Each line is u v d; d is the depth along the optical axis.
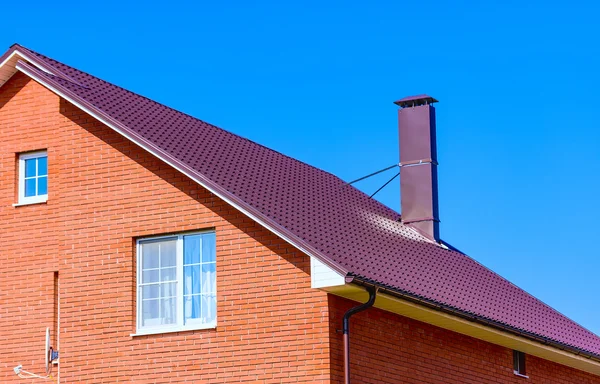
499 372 21.38
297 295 16.98
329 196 21.31
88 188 18.70
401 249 20.22
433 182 22.69
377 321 18.00
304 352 16.78
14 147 19.92
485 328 19.62
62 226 18.73
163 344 17.64
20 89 20.14
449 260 21.80
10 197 19.73
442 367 19.56
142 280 18.11
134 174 18.44
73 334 18.22
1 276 19.45
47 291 19.08
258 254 17.34
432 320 19.08
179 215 17.97
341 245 18.03
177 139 19.33
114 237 18.33
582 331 23.47
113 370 17.84
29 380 18.86
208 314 17.56
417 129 22.89
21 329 19.11
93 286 18.28
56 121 19.72
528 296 23.42
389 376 18.06
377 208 22.84
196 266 17.81
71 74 20.22
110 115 18.42
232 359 17.17
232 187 18.00
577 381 24.58
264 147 22.94
